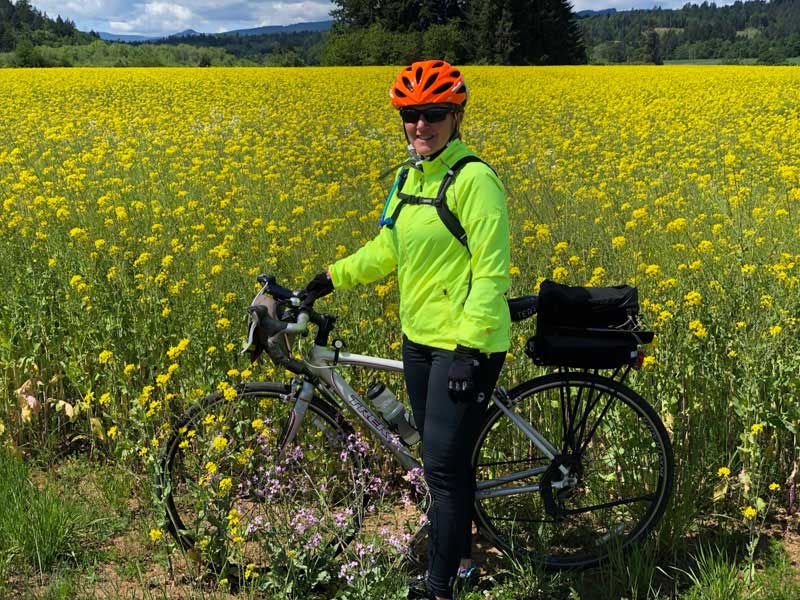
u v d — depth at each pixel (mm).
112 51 61875
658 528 3254
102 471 3691
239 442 3451
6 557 3078
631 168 9109
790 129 11852
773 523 3404
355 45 64312
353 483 3264
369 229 6773
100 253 4820
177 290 4414
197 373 3764
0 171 9453
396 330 4227
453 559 2854
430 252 2607
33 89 22531
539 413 3506
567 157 11344
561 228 6648
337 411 3178
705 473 3432
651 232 6227
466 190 2518
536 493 3396
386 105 19078
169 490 2943
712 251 5133
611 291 2910
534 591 3070
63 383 4230
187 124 15055
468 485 2871
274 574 2881
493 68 34500
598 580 3166
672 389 3609
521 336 3920
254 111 17672
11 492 3369
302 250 5934
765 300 3869
